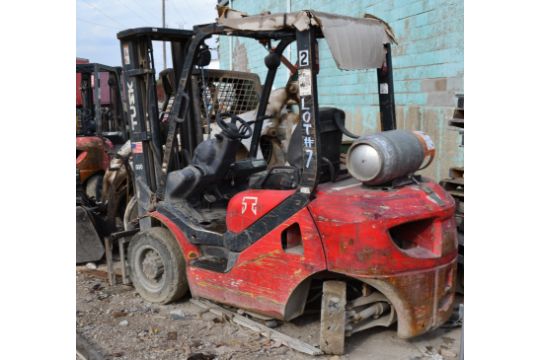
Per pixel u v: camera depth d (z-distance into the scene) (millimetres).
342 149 4703
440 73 5910
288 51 9516
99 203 6047
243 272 3818
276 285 3619
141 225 4789
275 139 6605
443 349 3596
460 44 5578
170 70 5254
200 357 3545
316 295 4020
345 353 3551
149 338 3871
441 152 5938
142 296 4680
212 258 4238
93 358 3498
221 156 4246
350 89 7836
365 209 3217
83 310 4438
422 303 3350
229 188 4688
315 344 3666
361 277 3221
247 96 6789
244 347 3688
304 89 3311
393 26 6684
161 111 5332
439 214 3400
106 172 5762
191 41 4270
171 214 4355
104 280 5223
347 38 3434
